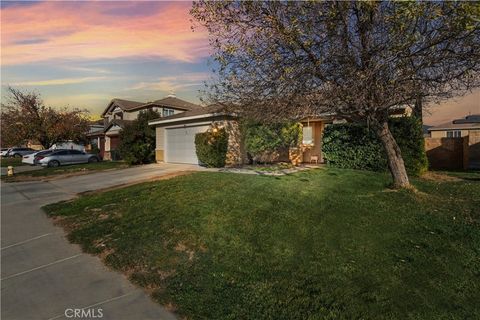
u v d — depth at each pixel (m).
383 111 7.52
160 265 4.67
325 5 5.76
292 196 7.50
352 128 12.24
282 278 4.06
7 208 9.55
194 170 14.75
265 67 6.80
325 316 3.27
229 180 9.84
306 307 3.44
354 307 3.39
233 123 16.36
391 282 3.87
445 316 3.24
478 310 3.34
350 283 3.88
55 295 4.03
